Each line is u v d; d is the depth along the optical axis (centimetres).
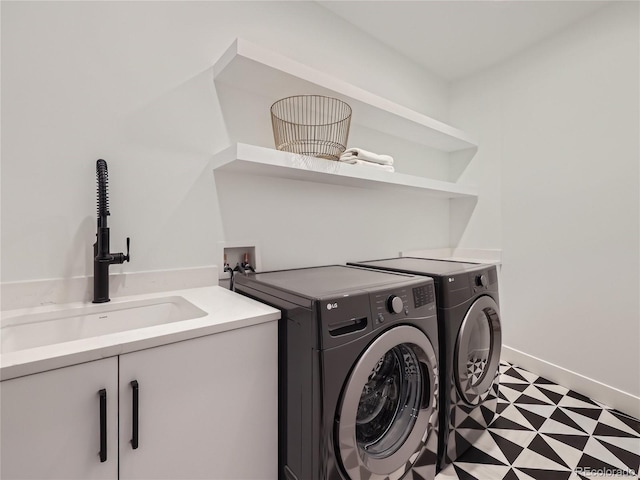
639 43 177
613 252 190
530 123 230
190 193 146
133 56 131
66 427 71
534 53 228
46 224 115
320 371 92
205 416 92
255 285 128
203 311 108
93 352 73
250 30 164
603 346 194
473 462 143
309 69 153
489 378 163
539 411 183
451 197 274
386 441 118
